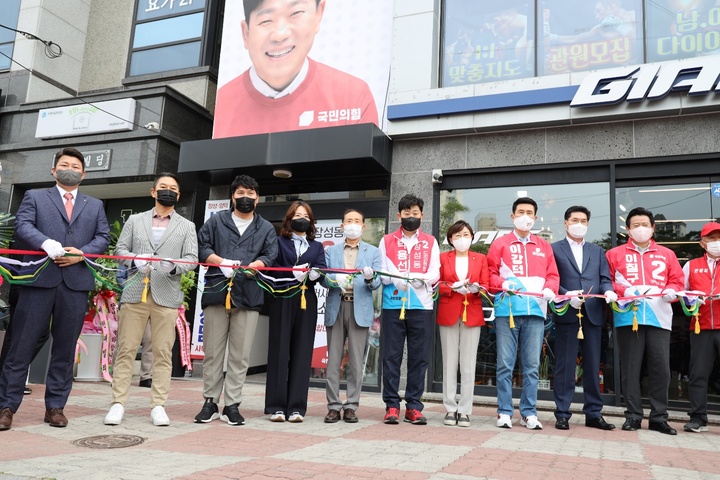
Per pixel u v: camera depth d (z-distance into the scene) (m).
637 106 5.96
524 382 4.65
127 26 9.96
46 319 3.89
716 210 5.88
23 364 3.83
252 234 4.46
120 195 9.44
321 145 6.67
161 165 8.25
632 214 4.83
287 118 7.59
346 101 7.32
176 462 2.96
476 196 6.76
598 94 6.05
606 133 6.25
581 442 3.99
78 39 10.07
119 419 4.00
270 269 4.29
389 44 7.26
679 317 5.90
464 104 6.58
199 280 7.81
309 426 4.27
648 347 4.71
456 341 4.68
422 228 6.80
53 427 3.83
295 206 4.71
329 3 7.64
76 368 6.66
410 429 4.29
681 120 5.99
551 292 4.47
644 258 4.82
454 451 3.49
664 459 3.48
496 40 6.98
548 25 6.78
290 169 7.07
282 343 4.48
